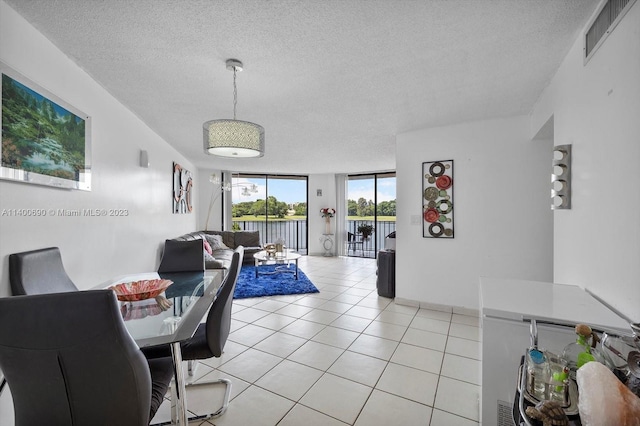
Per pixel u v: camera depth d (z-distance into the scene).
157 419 1.73
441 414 1.74
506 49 1.86
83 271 2.15
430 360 2.37
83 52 1.90
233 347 2.58
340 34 1.70
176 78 2.26
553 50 1.87
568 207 1.82
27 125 1.58
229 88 2.44
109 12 1.52
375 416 1.72
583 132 1.64
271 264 6.37
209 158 5.62
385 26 1.63
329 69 2.12
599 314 1.22
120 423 1.04
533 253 3.09
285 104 2.80
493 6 1.47
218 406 1.81
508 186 3.18
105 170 2.48
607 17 1.37
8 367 0.95
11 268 1.46
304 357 2.41
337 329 2.98
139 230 3.21
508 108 2.91
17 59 1.53
